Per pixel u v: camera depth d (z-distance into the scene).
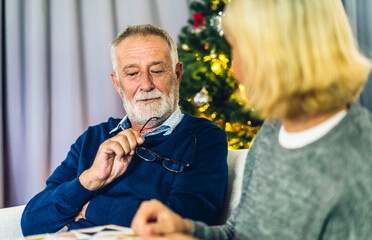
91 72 2.98
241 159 1.32
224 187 1.24
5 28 2.70
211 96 2.40
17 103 2.71
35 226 1.25
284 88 0.65
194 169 1.26
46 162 2.80
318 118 0.69
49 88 2.86
